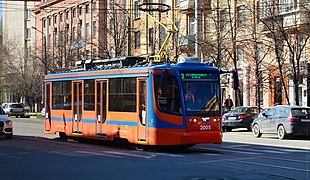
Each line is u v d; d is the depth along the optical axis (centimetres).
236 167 1465
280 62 3572
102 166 1484
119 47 5056
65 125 2448
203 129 1870
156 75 1875
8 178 1265
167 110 1853
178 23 5178
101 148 2078
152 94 1872
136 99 1950
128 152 1908
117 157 1733
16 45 7988
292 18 3497
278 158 1712
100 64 2317
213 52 3972
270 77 3947
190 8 4922
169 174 1314
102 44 5728
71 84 2409
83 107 2303
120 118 2038
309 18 3334
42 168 1447
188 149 2064
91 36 6191
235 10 4297
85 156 1767
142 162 1584
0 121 2606
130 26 5456
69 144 2281
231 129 3434
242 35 4062
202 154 1852
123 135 2014
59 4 7688
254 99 4266
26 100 7562
